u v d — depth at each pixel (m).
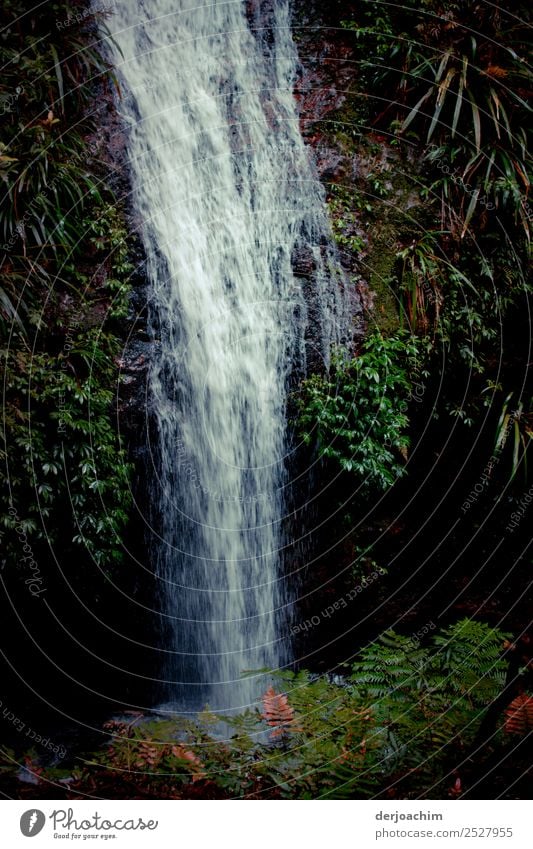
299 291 5.07
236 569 5.12
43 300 4.48
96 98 5.06
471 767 2.86
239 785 2.86
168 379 4.84
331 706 3.16
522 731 2.85
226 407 5.01
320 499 5.07
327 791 2.79
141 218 4.93
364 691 3.25
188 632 5.16
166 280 4.93
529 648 4.20
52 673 4.91
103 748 3.21
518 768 2.86
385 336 4.94
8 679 4.77
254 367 5.02
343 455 4.82
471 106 5.18
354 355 4.93
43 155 4.43
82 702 4.96
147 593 5.00
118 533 4.73
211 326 5.03
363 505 5.11
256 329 5.04
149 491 4.83
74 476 4.41
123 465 4.59
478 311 5.05
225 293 5.12
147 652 5.14
